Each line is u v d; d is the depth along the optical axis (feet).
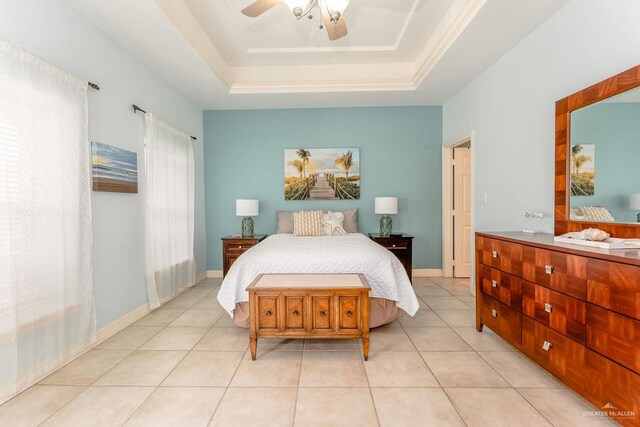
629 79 5.67
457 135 13.46
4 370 5.60
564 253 5.56
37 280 6.15
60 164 6.64
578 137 6.91
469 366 6.87
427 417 5.22
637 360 4.29
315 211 13.83
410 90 13.12
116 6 7.31
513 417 5.21
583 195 6.77
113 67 8.76
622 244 5.24
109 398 5.74
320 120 15.29
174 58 9.99
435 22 10.02
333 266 8.72
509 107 9.67
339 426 5.01
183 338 8.39
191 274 13.50
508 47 9.45
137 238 9.80
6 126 5.59
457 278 14.89
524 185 9.02
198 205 14.88
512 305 7.11
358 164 15.20
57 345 6.68
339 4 6.50
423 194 15.30
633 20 5.84
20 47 6.00
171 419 5.20
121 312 9.01
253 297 7.14
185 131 13.57
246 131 15.43
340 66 13.30
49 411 5.39
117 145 8.89
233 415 5.29
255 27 10.34
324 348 7.79
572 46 7.21
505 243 7.36
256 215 14.76
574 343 5.35
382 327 9.07
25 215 5.89
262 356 7.38
